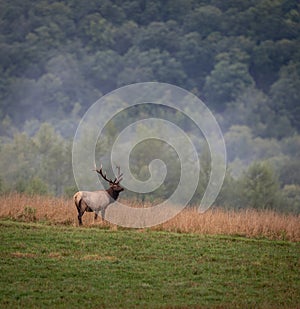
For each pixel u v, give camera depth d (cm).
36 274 8094
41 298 7475
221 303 7688
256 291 8156
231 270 8744
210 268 8731
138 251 9094
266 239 10281
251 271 8762
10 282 7856
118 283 8044
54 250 8888
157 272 8450
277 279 8594
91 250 8988
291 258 9394
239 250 9506
